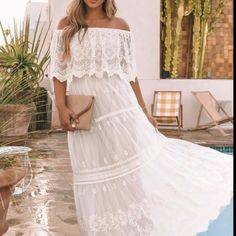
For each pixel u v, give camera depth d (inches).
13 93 107.1
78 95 101.7
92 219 101.4
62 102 102.0
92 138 102.5
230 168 112.3
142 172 104.4
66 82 104.0
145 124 108.3
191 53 429.7
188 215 105.4
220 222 128.6
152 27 416.2
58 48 103.0
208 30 429.1
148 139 107.9
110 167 102.3
